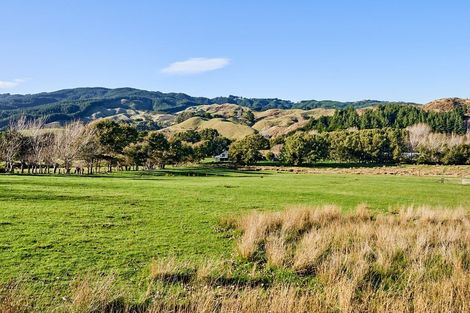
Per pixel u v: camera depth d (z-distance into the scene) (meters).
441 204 33.41
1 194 26.91
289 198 34.09
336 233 17.09
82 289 9.67
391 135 149.62
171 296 10.30
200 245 15.77
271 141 197.12
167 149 121.38
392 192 43.41
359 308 9.98
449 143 143.75
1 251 13.34
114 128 98.69
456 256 14.45
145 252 14.30
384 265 13.20
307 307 9.88
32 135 79.25
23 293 9.91
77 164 84.56
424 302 10.15
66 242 14.96
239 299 9.92
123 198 28.81
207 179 61.66
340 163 142.88
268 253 14.38
